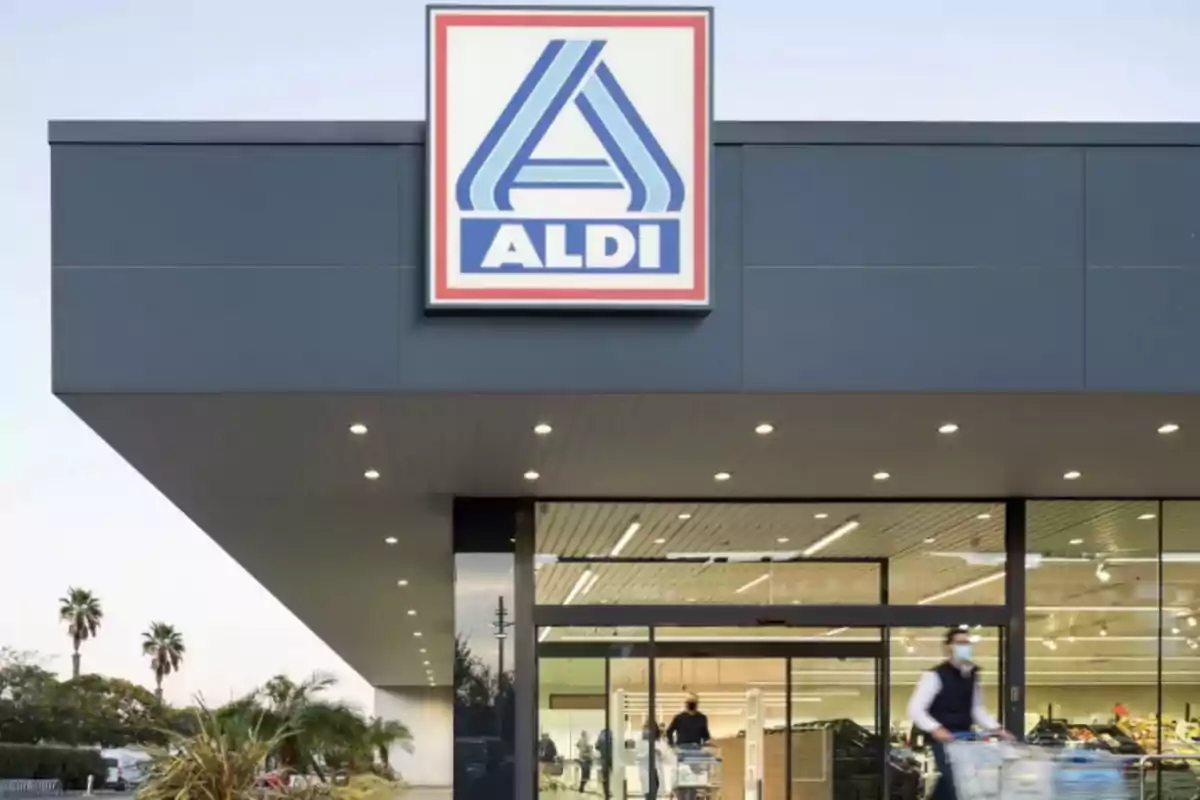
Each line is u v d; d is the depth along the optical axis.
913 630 14.72
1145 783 10.76
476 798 14.16
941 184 9.77
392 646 38.12
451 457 12.06
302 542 18.70
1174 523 14.86
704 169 9.70
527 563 14.55
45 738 67.06
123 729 68.06
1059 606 14.68
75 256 9.45
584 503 14.77
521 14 9.80
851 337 9.65
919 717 10.61
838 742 14.54
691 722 14.53
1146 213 9.75
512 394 9.63
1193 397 9.70
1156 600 14.71
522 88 9.73
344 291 9.57
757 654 14.69
